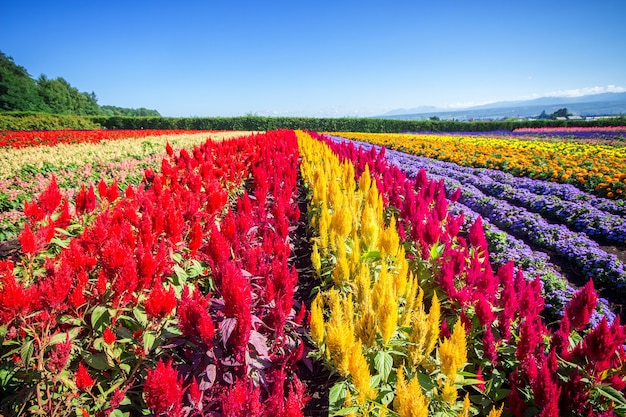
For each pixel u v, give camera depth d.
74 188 8.45
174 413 1.79
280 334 2.60
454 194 5.36
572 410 2.16
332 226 3.81
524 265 4.81
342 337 2.16
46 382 2.11
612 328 2.20
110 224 3.36
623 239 5.81
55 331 2.36
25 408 2.23
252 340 2.23
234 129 44.50
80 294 2.22
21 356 2.03
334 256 3.86
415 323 2.27
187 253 3.32
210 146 8.95
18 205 7.10
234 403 1.71
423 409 1.81
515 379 2.47
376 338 2.57
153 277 2.62
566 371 2.43
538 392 2.11
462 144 19.36
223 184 6.38
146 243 2.84
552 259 5.38
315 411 2.66
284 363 2.32
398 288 2.78
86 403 2.25
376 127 43.81
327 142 13.33
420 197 4.61
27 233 2.64
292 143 12.69
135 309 2.37
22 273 2.88
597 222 6.38
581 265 4.95
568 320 2.53
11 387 2.35
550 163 11.54
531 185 9.40
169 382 1.72
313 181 6.58
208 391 2.18
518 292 3.04
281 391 1.88
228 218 3.29
